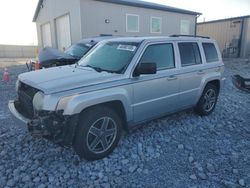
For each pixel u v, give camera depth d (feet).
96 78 11.89
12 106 13.20
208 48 18.61
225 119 18.43
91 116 11.45
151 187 10.18
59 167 11.47
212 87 18.85
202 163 12.00
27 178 10.61
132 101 13.01
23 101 12.75
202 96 18.16
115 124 12.48
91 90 11.32
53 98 10.49
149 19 62.03
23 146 13.42
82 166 11.57
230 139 14.83
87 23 51.65
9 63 73.92
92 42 31.42
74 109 10.61
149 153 12.87
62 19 60.90
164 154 12.84
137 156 12.54
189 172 11.27
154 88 13.96
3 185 10.18
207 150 13.34
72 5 53.01
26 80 12.30
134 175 10.99
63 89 10.76
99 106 11.91
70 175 10.91
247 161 12.23
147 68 12.45
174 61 15.42
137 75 12.96
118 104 12.62
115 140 12.64
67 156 12.39
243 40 80.33
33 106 11.37
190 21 72.64
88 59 15.55
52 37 67.92
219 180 10.68
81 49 30.73
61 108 10.57
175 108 15.98
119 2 54.75
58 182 10.41
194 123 17.29
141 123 14.17
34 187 10.09
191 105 17.33
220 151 13.23
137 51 13.50
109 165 11.71
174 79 15.10
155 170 11.39
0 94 26.40
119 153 12.78
